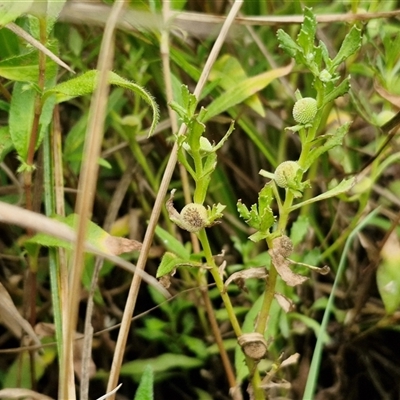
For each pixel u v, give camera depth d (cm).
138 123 50
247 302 51
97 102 36
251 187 54
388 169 53
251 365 42
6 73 42
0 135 44
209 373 50
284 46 39
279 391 48
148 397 40
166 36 48
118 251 42
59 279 44
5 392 43
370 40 48
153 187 52
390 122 46
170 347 50
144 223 53
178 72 53
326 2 59
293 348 49
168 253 42
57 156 46
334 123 52
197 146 39
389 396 50
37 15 42
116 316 51
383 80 47
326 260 52
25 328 45
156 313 53
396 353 51
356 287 51
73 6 46
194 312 52
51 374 49
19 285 51
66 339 38
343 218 51
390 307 47
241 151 56
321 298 50
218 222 40
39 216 38
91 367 48
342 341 50
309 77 51
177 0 48
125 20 47
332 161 51
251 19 49
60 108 55
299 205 41
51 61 42
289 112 53
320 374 51
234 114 52
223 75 51
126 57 53
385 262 47
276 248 41
